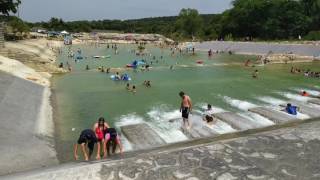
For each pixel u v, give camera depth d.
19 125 20.03
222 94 33.00
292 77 44.53
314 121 16.91
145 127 20.88
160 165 11.49
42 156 16.23
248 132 15.92
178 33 150.38
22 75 36.75
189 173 10.90
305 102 28.25
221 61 66.81
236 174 10.82
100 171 11.10
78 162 12.55
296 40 90.56
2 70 34.84
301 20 101.75
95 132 16.09
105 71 50.38
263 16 110.44
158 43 133.50
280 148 12.88
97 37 151.88
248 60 65.31
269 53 76.75
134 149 16.59
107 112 26.12
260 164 11.52
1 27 57.03
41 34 137.75
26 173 11.69
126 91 34.88
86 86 37.59
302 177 10.59
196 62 64.62
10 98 25.02
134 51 94.31
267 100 29.97
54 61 61.47
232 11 120.56
